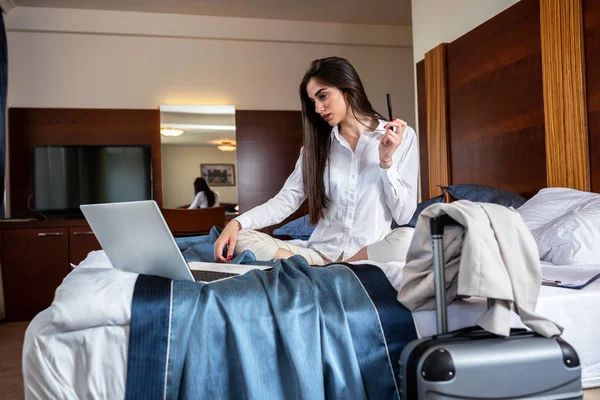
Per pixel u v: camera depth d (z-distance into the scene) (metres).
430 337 1.20
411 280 1.34
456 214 1.24
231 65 5.82
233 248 1.97
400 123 1.86
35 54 5.39
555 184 2.88
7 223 4.66
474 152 3.63
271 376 1.25
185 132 5.69
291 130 5.93
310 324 1.27
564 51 2.79
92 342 1.20
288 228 4.16
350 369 1.26
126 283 1.26
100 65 5.54
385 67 6.18
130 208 1.29
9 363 2.93
